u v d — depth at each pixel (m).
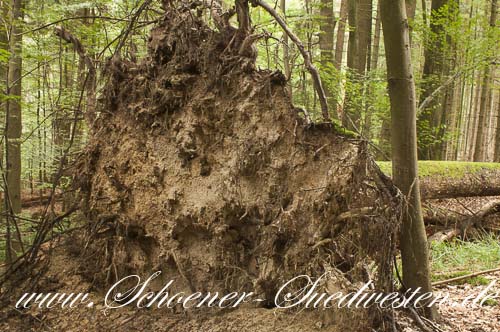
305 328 2.96
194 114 3.51
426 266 3.90
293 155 3.28
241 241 3.41
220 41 3.60
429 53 9.56
